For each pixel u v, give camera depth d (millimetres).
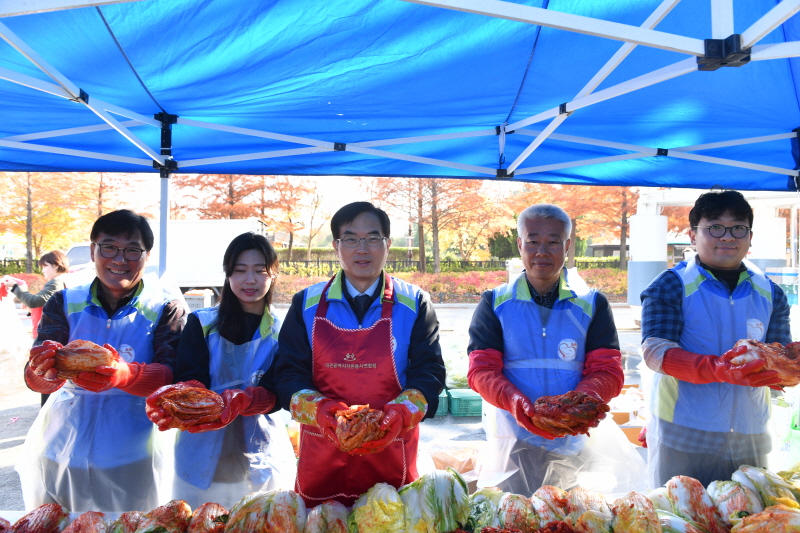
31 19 2309
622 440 2496
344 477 2031
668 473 2430
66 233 19328
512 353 2385
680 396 2393
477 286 21828
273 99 3316
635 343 10508
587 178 4672
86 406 2295
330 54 2803
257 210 19016
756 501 1868
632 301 7430
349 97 3324
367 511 1746
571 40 2789
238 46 2666
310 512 1821
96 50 2613
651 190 8953
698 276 2396
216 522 1786
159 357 2340
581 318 2338
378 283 2117
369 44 2732
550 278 2348
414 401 1851
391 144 3916
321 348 2023
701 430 2342
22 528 1727
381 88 3223
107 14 2328
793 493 1920
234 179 18859
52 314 2324
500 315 2416
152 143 4062
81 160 4145
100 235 2244
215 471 2275
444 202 20594
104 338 2311
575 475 2400
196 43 2615
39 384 2199
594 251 27578
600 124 3918
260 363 2303
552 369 2324
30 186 17672
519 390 2240
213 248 15266
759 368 1857
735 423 2328
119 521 1779
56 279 5973
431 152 4332
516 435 2422
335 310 2070
